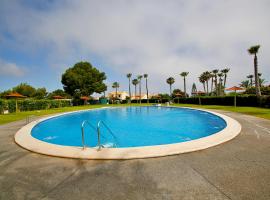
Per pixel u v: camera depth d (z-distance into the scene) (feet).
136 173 13.79
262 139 22.91
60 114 67.31
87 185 12.21
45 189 11.89
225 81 189.47
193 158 16.56
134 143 30.99
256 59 87.40
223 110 63.00
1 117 58.54
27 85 246.06
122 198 10.52
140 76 227.40
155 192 11.02
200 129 41.83
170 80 211.82
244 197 10.19
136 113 81.10
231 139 22.86
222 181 12.10
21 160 17.61
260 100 71.67
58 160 17.33
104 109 105.50
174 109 93.04
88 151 19.12
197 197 10.33
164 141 31.83
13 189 12.03
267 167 14.23
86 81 172.04
